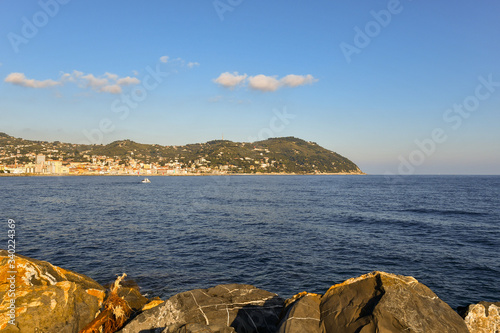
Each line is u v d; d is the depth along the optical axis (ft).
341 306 21.94
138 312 31.12
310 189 367.86
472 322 25.13
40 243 83.25
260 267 64.59
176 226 112.68
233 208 170.50
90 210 158.40
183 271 61.31
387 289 22.03
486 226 118.52
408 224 121.80
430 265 67.62
